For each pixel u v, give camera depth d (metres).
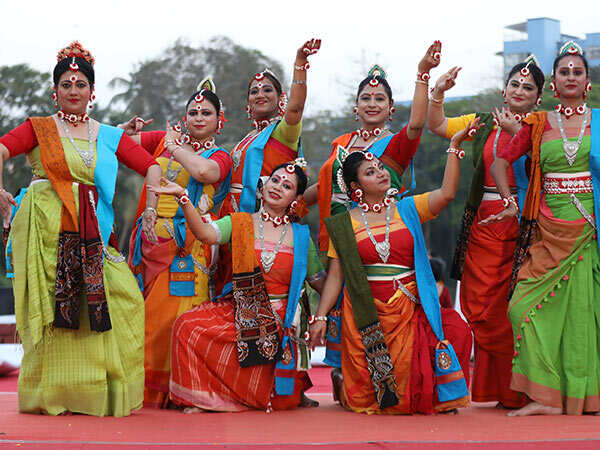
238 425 4.63
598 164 5.22
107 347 5.06
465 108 34.53
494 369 5.73
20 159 27.52
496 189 5.75
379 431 4.40
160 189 5.13
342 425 4.66
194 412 5.26
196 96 5.91
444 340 5.34
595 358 5.19
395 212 5.50
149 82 30.72
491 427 4.56
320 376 8.51
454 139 5.31
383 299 5.38
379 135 6.08
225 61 31.03
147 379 5.66
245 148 6.10
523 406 5.52
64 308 4.96
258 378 5.36
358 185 5.50
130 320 5.21
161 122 30.78
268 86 6.23
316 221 27.98
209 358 5.29
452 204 33.88
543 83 5.86
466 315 5.81
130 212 27.95
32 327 4.91
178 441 4.00
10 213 4.93
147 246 5.78
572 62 5.29
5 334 11.21
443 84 5.86
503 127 5.62
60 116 5.20
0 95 29.33
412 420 4.93
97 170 5.14
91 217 5.07
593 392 5.14
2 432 4.25
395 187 5.89
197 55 31.11
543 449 3.71
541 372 5.18
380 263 5.40
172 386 5.36
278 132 6.06
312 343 5.52
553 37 43.25
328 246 5.78
